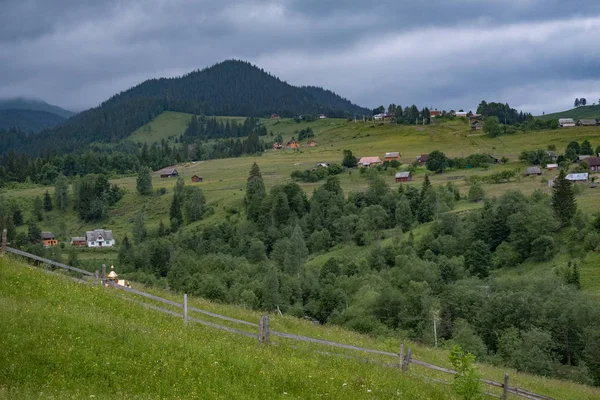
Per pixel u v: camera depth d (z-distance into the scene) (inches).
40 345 767.7
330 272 4591.5
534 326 2763.3
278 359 929.5
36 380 697.0
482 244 4805.6
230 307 1438.2
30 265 1162.6
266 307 3676.2
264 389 816.3
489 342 2938.0
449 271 4441.4
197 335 968.9
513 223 5009.8
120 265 5556.1
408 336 3056.1
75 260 5438.0
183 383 776.3
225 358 865.5
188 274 4355.3
